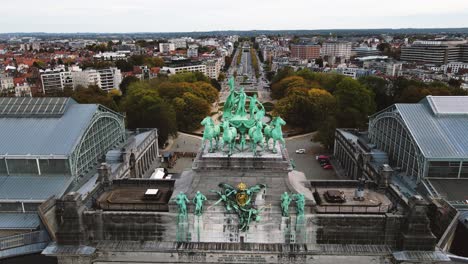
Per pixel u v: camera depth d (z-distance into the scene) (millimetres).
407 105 107375
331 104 181125
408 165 100375
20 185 88938
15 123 100875
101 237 59562
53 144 93188
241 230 58594
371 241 57969
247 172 60156
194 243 58938
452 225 68125
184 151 161750
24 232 80562
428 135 95812
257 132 61875
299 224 57875
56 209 78000
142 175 131750
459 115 101750
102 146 113562
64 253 56906
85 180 96750
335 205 61094
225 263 59219
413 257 54969
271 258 58469
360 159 117625
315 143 172125
